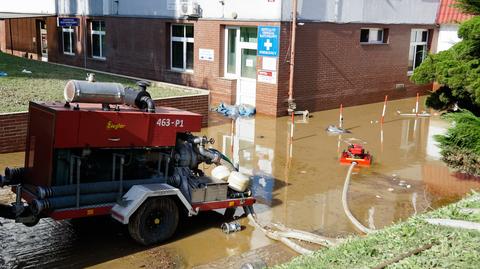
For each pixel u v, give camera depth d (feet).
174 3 68.23
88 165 25.98
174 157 28.27
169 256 24.80
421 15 74.59
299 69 59.82
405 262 18.90
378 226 29.22
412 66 76.48
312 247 26.11
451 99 45.52
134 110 26.89
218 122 55.67
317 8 60.13
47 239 26.09
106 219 29.04
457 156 40.37
